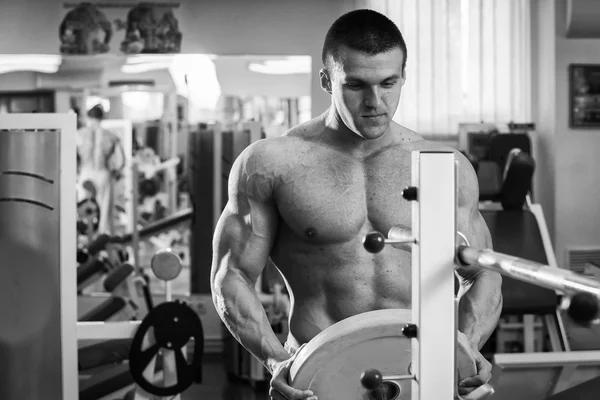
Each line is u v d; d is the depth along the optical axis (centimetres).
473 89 733
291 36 742
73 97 725
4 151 365
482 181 583
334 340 156
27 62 726
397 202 219
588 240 746
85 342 495
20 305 371
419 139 227
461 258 126
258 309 217
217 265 227
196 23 734
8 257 369
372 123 200
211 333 716
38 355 371
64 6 728
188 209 720
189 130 723
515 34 734
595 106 739
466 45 731
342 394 158
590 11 720
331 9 745
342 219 218
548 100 737
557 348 527
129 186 718
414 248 130
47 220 368
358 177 221
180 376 437
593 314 95
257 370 624
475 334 204
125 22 730
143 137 721
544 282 105
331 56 203
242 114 732
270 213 225
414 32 727
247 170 224
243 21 739
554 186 739
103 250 714
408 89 730
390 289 219
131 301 658
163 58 729
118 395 489
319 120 228
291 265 225
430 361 128
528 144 670
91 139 722
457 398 129
